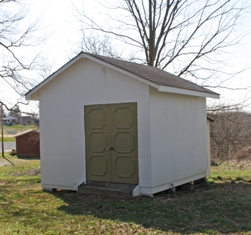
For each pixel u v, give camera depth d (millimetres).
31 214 6801
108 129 8297
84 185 8594
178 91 8312
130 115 7973
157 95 8023
